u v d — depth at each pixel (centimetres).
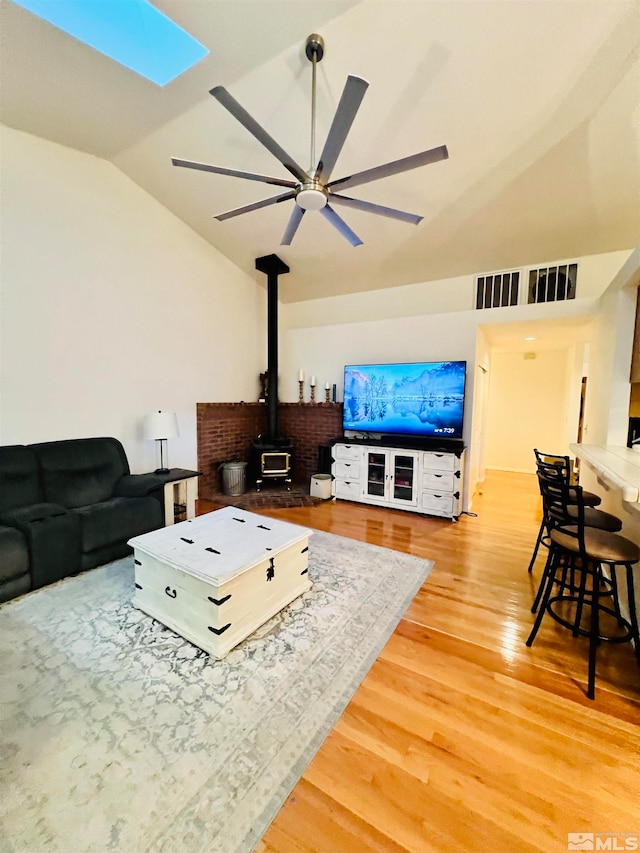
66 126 292
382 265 430
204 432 464
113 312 363
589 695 167
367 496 447
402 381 436
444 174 296
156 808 118
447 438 419
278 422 562
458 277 422
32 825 113
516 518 405
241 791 124
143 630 206
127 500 309
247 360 533
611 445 292
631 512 221
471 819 118
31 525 244
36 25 207
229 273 494
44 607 227
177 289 426
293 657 187
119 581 258
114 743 140
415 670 182
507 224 332
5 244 287
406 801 123
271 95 260
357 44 221
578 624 206
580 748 142
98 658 185
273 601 220
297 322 555
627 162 255
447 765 135
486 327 422
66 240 324
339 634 206
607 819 118
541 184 288
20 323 298
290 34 220
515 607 237
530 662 188
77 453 315
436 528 374
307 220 382
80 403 341
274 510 429
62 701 159
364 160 294
